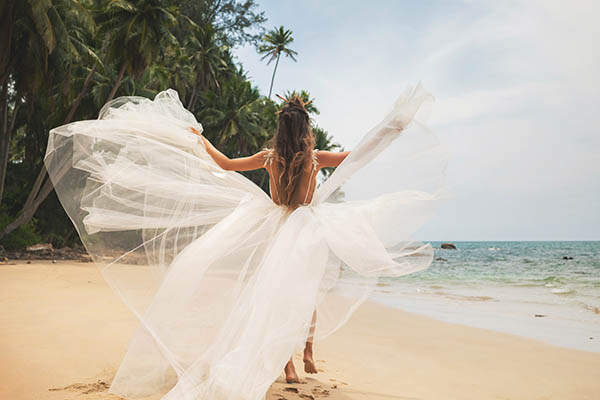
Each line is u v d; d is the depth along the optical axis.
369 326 5.39
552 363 3.68
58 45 16.25
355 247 2.23
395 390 2.73
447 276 17.62
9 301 5.18
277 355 1.86
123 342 3.38
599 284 13.09
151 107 2.74
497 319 6.18
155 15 18.61
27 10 14.24
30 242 16.84
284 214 2.51
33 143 23.44
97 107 19.86
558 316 6.51
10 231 16.47
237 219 2.48
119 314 4.60
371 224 2.33
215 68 32.06
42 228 21.38
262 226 2.46
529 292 10.61
